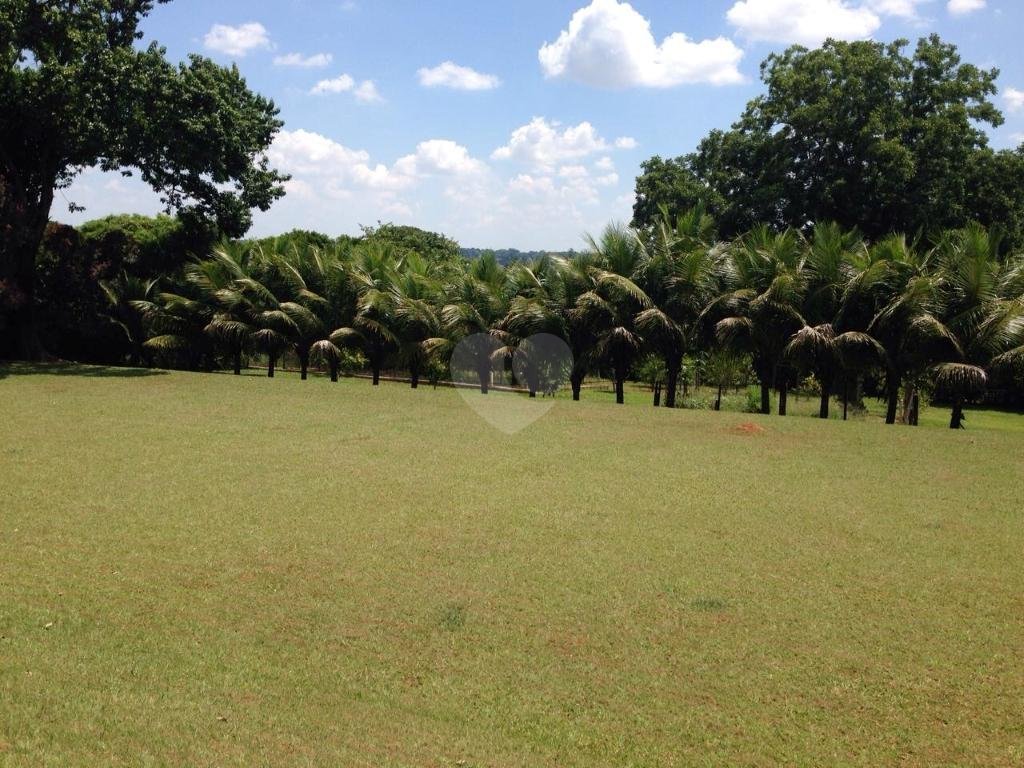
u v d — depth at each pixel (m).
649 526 7.51
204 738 3.63
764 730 3.97
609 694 4.29
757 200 28.56
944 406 31.75
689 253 18.62
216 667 4.41
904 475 10.12
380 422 13.69
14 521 7.06
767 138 29.30
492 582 5.91
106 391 16.95
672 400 19.83
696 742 3.85
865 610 5.52
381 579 5.92
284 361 30.47
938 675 4.58
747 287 18.06
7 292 21.50
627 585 5.92
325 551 6.52
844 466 10.69
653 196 34.78
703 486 9.28
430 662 4.59
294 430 12.49
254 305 23.33
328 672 4.42
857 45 27.95
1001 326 15.45
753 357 18.98
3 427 11.90
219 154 22.53
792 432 13.66
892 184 26.61
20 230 21.41
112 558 6.18
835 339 16.69
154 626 4.93
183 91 21.55
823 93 27.78
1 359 24.06
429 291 21.91
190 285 24.86
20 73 20.56
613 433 13.26
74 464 9.45
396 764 3.52
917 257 17.16
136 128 21.53
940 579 6.18
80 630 4.81
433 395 18.20
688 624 5.23
